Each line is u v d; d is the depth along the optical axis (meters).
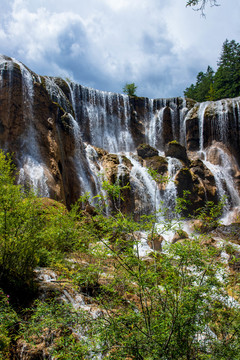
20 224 5.16
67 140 20.09
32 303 5.04
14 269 5.34
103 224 3.53
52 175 16.83
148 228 3.64
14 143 16.39
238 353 3.00
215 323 3.47
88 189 20.16
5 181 5.25
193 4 7.23
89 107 29.84
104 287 3.74
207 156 30.84
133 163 26.25
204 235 3.88
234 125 31.86
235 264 5.61
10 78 17.44
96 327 3.05
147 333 2.92
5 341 3.89
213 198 26.08
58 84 27.45
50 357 3.88
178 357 2.80
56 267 5.89
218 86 51.53
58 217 5.59
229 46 51.25
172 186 23.92
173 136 33.53
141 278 3.07
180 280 3.22
